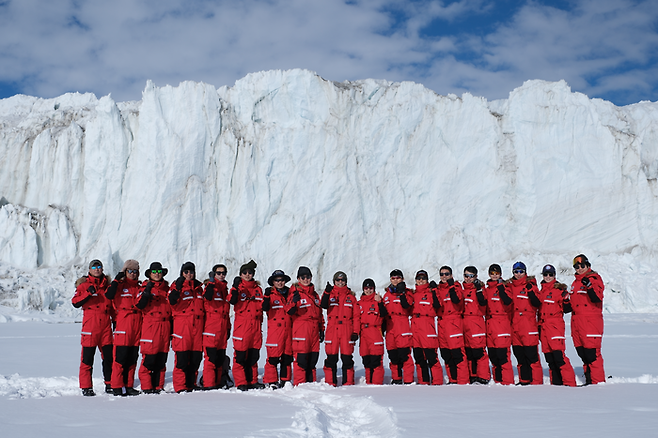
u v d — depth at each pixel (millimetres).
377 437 4082
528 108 34656
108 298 7066
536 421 4234
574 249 32906
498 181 34281
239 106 35312
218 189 33344
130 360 7457
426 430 3979
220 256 31625
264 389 7211
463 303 7988
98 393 7188
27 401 5910
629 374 8234
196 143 33219
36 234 32438
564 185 33719
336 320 7906
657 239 32188
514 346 7953
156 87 34188
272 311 7895
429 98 35781
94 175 33500
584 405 4992
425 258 32969
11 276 30000
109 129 33469
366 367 8133
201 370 9453
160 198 32219
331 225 32938
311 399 6074
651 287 28453
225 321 7824
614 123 36281
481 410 4832
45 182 35156
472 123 35062
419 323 7941
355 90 35438
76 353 11969
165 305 7457
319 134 34000
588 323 7535
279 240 32500
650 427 3832
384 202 34125
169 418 4727
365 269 32688
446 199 34344
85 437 3895
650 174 34594
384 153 34719
